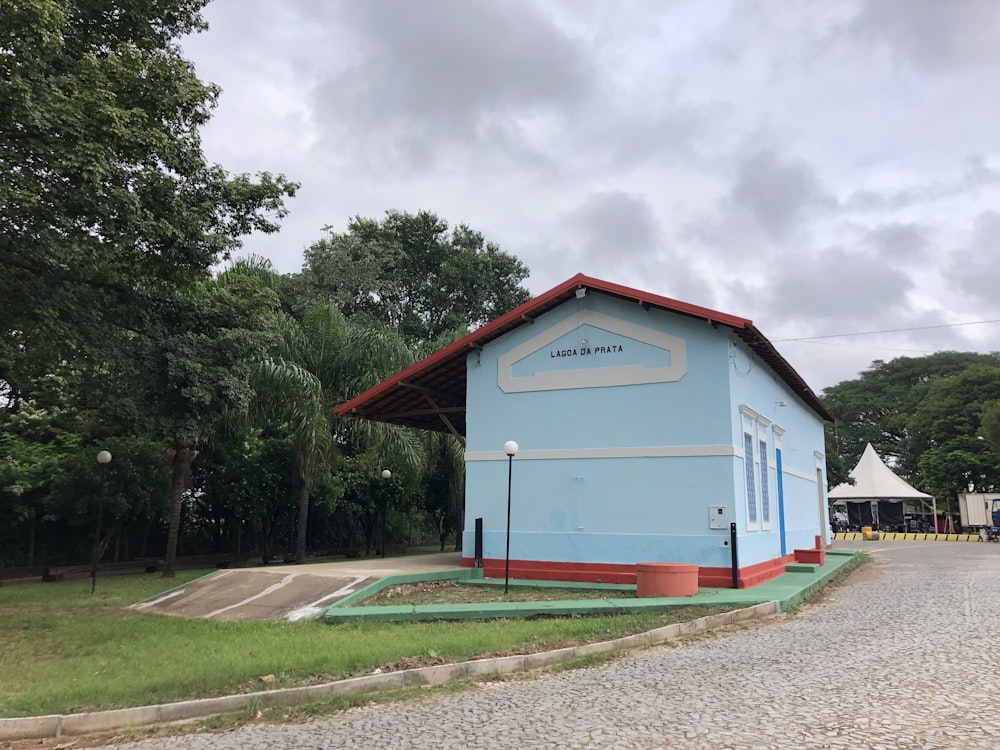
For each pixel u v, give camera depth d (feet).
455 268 147.13
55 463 64.08
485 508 52.75
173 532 63.10
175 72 39.52
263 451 78.02
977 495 138.51
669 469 47.55
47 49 32.14
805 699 20.52
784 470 64.28
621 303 50.65
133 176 37.50
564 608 36.88
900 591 46.50
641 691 22.12
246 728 20.45
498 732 18.61
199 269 43.39
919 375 219.82
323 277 122.62
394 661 26.22
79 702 22.58
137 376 45.62
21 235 35.70
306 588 44.16
